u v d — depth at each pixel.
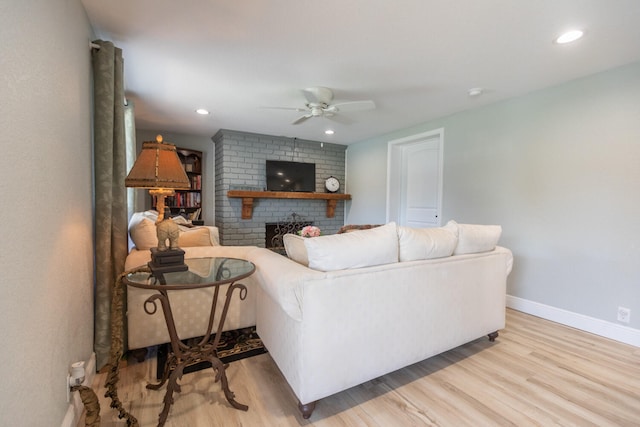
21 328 0.89
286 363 1.55
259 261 1.83
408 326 1.70
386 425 1.39
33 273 0.98
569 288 2.60
